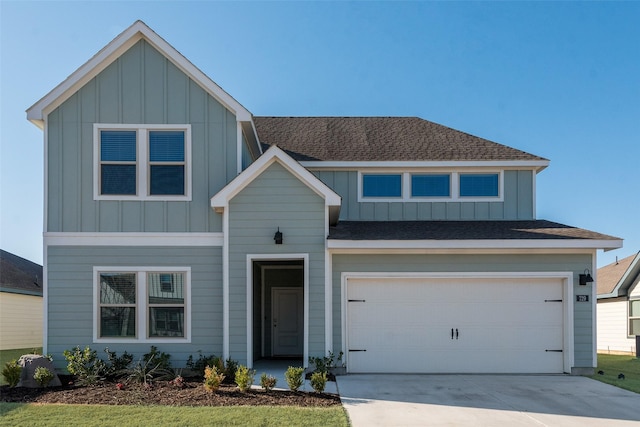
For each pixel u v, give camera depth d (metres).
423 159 14.90
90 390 10.12
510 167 14.95
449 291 12.67
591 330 12.48
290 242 12.21
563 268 12.59
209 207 12.64
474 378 11.90
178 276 12.52
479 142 16.22
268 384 10.03
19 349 21.80
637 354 18.92
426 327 12.59
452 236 12.55
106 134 12.70
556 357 12.55
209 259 12.52
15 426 7.66
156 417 8.15
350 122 18.58
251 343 12.09
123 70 12.79
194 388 10.31
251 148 14.86
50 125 12.61
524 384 11.23
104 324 12.37
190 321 12.37
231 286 12.13
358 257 12.59
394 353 12.53
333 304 12.45
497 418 8.47
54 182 12.52
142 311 12.38
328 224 12.34
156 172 12.69
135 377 10.97
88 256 12.44
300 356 15.95
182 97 12.79
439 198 14.95
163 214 12.57
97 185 12.53
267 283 16.14
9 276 22.77
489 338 12.59
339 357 12.08
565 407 9.23
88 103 12.68
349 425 7.91
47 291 12.31
